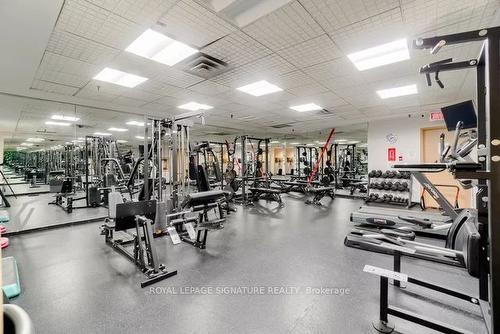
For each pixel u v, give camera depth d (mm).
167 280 2656
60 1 1985
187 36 2607
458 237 2316
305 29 2502
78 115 6051
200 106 5676
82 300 2297
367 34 2611
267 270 2877
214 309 2158
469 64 1812
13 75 3445
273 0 2121
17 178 11117
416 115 6676
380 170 7219
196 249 3541
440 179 6258
